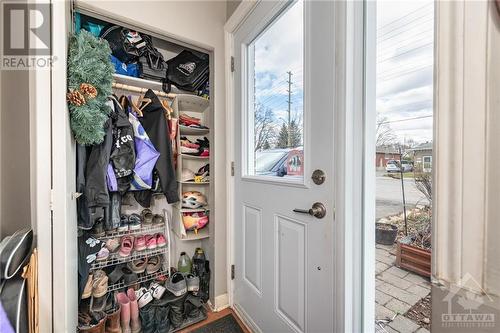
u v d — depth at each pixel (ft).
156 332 4.18
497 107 0.95
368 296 2.63
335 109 2.66
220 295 5.03
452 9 1.06
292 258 3.35
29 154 2.04
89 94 2.86
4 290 1.64
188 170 5.15
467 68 1.02
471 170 1.03
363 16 2.58
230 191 4.99
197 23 4.69
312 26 2.95
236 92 4.81
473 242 1.02
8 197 2.06
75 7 3.60
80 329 3.42
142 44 4.41
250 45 4.50
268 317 3.89
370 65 2.59
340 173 2.60
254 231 4.29
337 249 2.64
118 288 4.17
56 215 2.12
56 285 2.12
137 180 4.01
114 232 4.20
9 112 2.05
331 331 2.72
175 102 4.86
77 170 3.36
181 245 5.50
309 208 3.03
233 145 4.96
